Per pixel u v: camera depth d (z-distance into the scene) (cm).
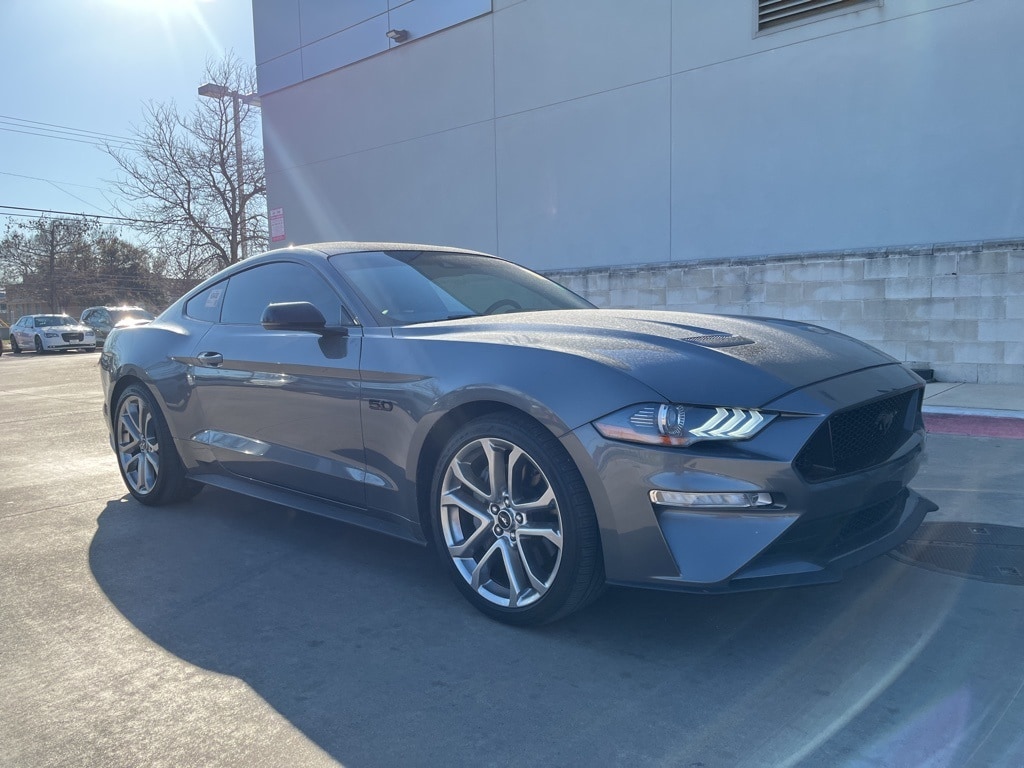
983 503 424
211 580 347
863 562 260
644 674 253
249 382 384
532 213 1121
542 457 265
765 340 295
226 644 282
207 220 2339
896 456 284
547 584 270
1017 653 259
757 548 237
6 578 353
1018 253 744
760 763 203
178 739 221
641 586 251
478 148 1175
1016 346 756
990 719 220
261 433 381
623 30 995
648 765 204
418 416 303
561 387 263
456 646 276
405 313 350
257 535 413
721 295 923
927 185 796
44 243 5559
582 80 1043
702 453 240
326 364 342
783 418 246
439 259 409
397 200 1304
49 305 5753
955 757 203
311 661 268
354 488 337
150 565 368
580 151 1057
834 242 858
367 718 231
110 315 2794
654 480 243
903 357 815
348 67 1347
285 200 1505
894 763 201
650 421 245
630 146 1005
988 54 752
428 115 1237
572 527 260
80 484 544
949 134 779
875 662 255
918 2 782
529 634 284
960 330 782
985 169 764
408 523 318
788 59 867
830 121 847
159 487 457
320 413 346
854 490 255
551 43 1070
